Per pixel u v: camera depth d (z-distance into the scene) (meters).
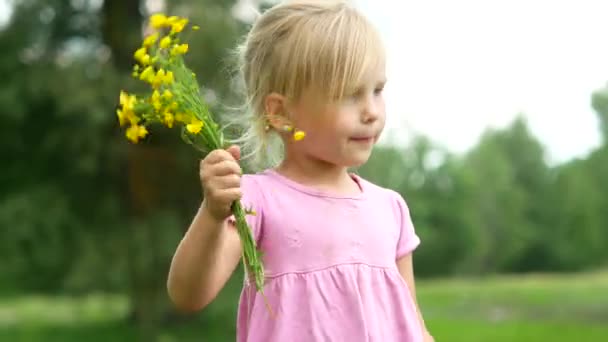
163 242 12.77
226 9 12.35
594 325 15.91
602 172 35.41
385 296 2.45
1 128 14.38
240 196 2.15
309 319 2.35
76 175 14.39
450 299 21.45
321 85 2.36
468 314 18.23
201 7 11.64
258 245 2.42
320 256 2.39
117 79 12.66
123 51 13.55
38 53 14.35
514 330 15.34
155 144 13.20
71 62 13.34
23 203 14.02
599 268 36.00
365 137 2.40
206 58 11.12
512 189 36.06
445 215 35.78
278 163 2.66
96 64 13.20
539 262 36.44
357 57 2.36
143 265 12.74
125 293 14.23
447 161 35.88
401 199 2.68
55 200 14.19
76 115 13.00
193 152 13.07
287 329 2.34
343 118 2.36
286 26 2.43
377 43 2.42
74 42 14.94
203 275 2.22
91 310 19.50
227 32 11.45
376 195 2.60
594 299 20.25
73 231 14.27
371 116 2.39
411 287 2.65
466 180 35.81
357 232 2.45
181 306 2.29
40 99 13.55
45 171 14.76
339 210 2.46
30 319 18.67
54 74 13.23
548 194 36.28
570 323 16.28
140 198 13.47
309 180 2.49
